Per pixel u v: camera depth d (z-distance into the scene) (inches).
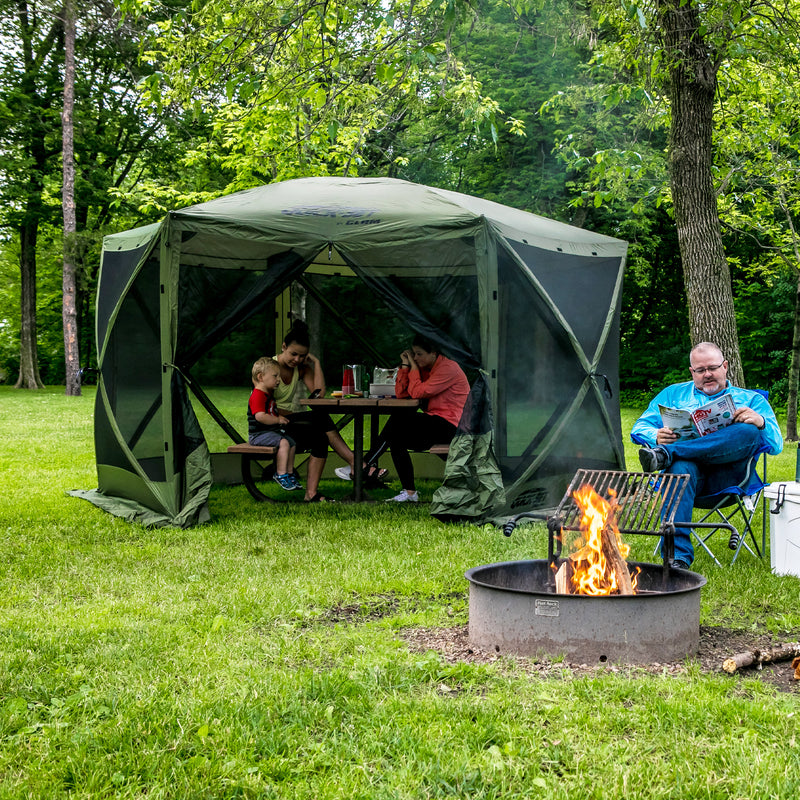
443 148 832.3
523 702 126.8
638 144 637.3
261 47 246.8
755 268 733.3
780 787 100.1
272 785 102.5
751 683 136.5
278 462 325.4
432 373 321.7
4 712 122.3
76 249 932.0
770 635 166.4
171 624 167.2
